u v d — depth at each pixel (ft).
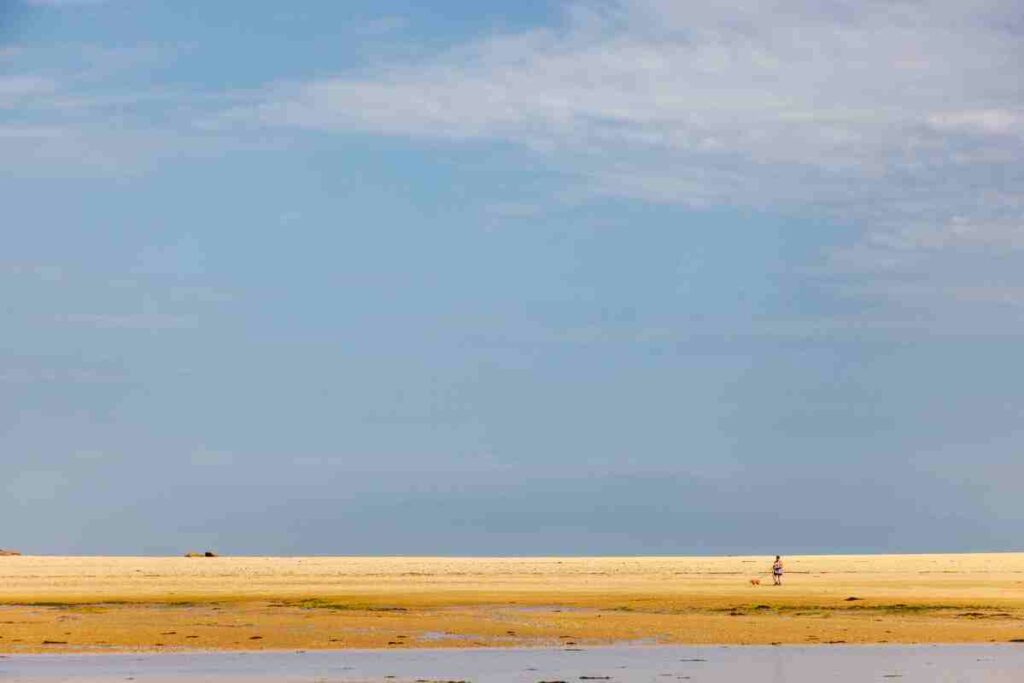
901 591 274.57
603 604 243.81
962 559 618.03
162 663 156.25
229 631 192.13
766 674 147.23
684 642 179.22
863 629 195.72
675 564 539.29
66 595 269.03
